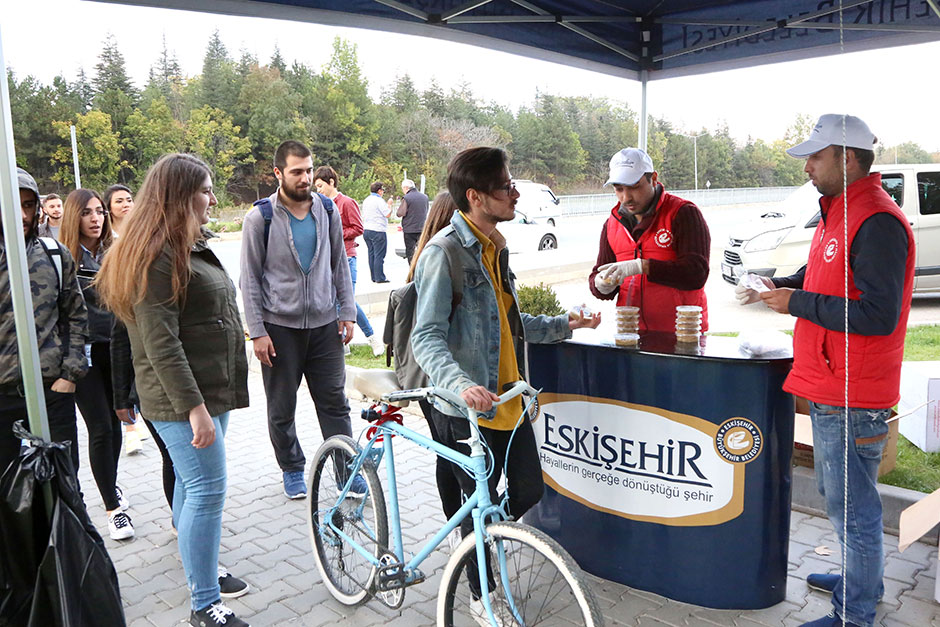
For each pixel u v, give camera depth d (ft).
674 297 11.59
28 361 7.75
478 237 8.31
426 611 9.86
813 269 8.30
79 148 159.33
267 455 16.49
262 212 12.92
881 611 9.38
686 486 9.62
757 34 15.46
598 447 10.30
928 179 28.73
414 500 13.53
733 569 9.51
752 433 9.14
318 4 13.07
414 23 14.23
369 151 213.87
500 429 8.54
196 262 8.81
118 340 10.70
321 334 13.64
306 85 209.97
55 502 7.68
